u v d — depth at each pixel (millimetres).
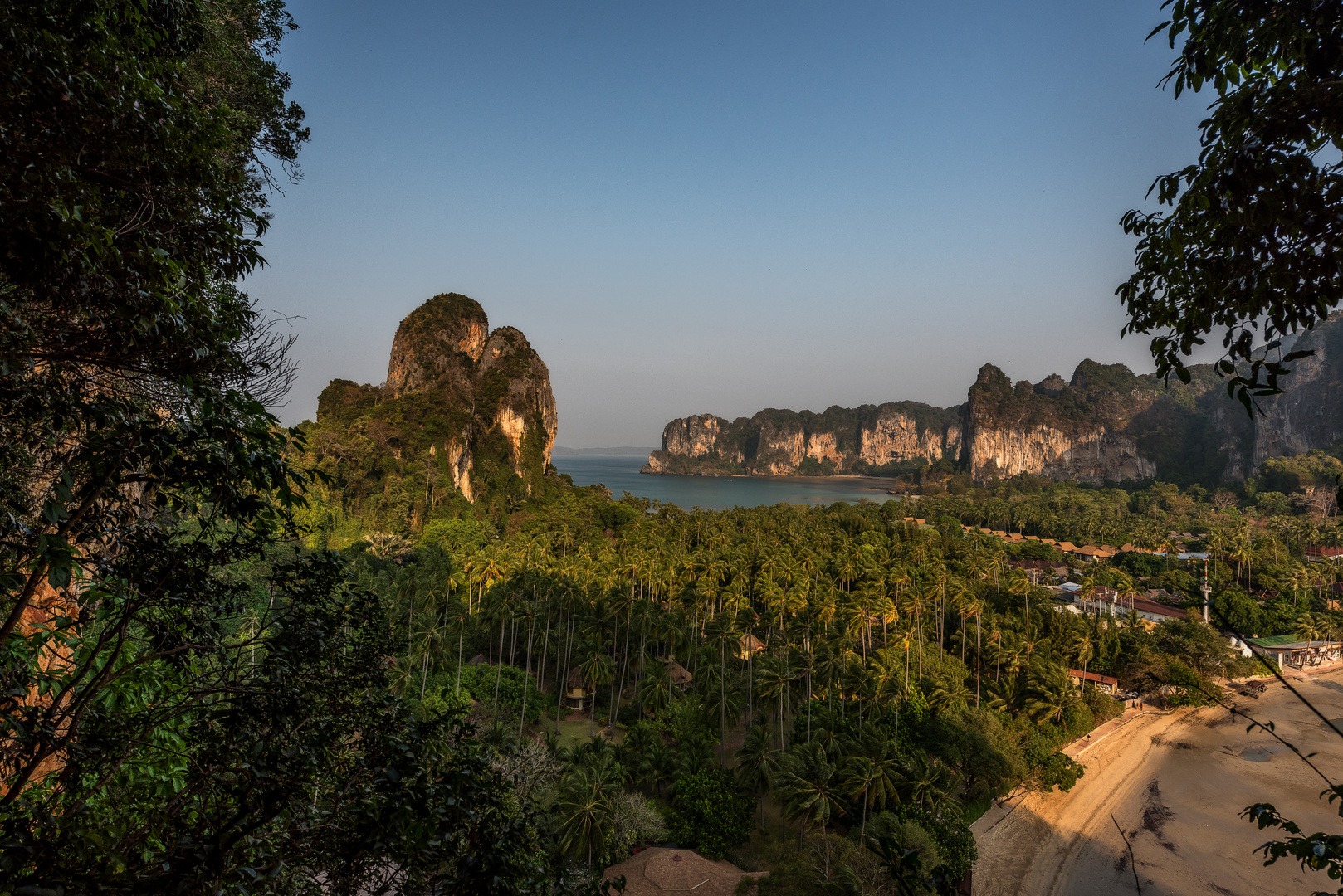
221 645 5340
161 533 4895
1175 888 37125
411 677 47875
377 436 105688
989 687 57719
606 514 127750
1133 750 53562
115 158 5277
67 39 4949
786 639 53594
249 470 4816
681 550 94438
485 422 137875
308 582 5879
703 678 51125
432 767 5789
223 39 10812
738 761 45469
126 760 5922
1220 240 4777
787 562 81438
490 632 59688
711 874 31891
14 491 4426
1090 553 130500
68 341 4949
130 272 4895
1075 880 37625
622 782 38125
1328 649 73562
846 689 45312
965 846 34000
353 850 5285
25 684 5008
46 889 3525
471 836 5684
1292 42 4246
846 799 35969
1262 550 103500
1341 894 4180
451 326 150125
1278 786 48094
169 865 4305
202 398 4711
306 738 5473
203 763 5273
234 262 6449
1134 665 62562
